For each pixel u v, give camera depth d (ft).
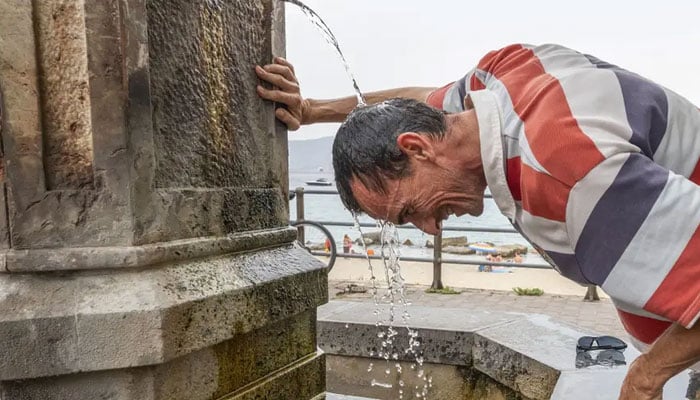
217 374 3.77
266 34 4.59
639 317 3.93
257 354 4.18
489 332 7.43
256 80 4.47
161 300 3.20
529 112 3.37
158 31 3.44
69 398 3.13
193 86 3.75
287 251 4.77
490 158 3.48
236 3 4.21
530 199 3.26
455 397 7.68
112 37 3.13
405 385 7.95
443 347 7.66
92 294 3.11
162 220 3.41
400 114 3.75
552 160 3.08
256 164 4.48
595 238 3.05
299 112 4.96
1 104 2.97
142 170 3.27
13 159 3.02
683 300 2.89
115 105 3.14
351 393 8.29
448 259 16.89
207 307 3.53
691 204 2.87
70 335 3.03
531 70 3.89
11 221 3.04
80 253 3.10
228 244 3.99
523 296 16.38
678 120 3.52
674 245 2.89
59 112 3.13
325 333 8.32
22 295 3.04
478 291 17.01
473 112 3.79
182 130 3.65
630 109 3.30
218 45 4.00
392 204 3.84
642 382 3.59
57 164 3.13
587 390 5.35
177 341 3.27
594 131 3.07
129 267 3.18
